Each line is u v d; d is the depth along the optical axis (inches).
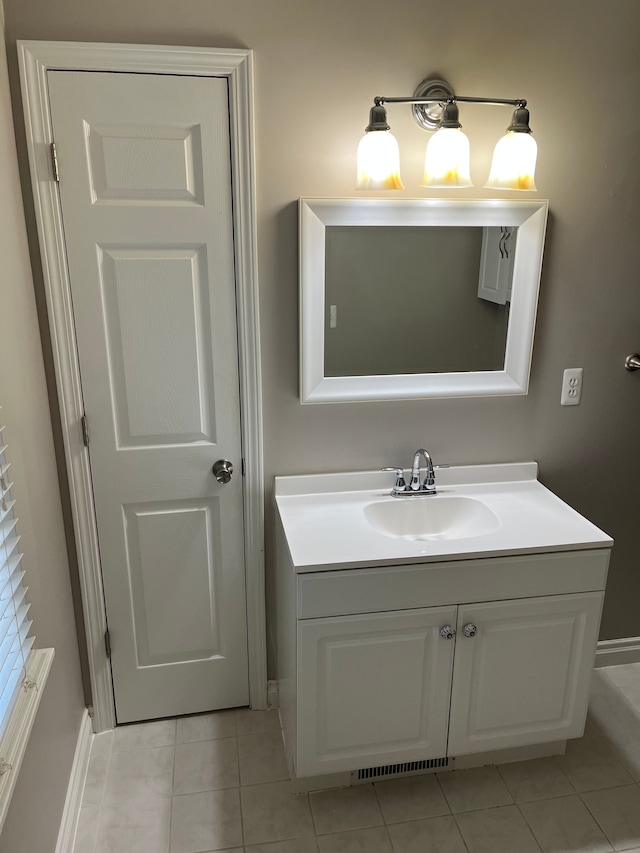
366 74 74.3
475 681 78.5
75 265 74.5
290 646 78.4
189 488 85.0
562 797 81.8
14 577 58.7
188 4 69.3
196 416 82.5
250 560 89.0
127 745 89.0
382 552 72.6
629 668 104.0
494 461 91.6
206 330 79.6
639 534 99.4
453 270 82.4
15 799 57.5
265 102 73.4
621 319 88.7
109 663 89.5
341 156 76.5
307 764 78.0
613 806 80.7
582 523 80.0
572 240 84.2
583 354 89.3
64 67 68.6
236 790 82.4
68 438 79.3
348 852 74.7
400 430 87.7
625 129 81.3
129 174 73.0
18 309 67.8
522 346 86.0
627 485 96.7
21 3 66.6
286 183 76.4
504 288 83.7
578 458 93.9
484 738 81.6
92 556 84.4
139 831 76.9
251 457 84.7
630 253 86.2
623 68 79.1
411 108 76.1
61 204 72.4
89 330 76.9
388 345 83.6
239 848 75.1
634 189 83.8
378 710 77.5
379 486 88.7
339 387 83.7
